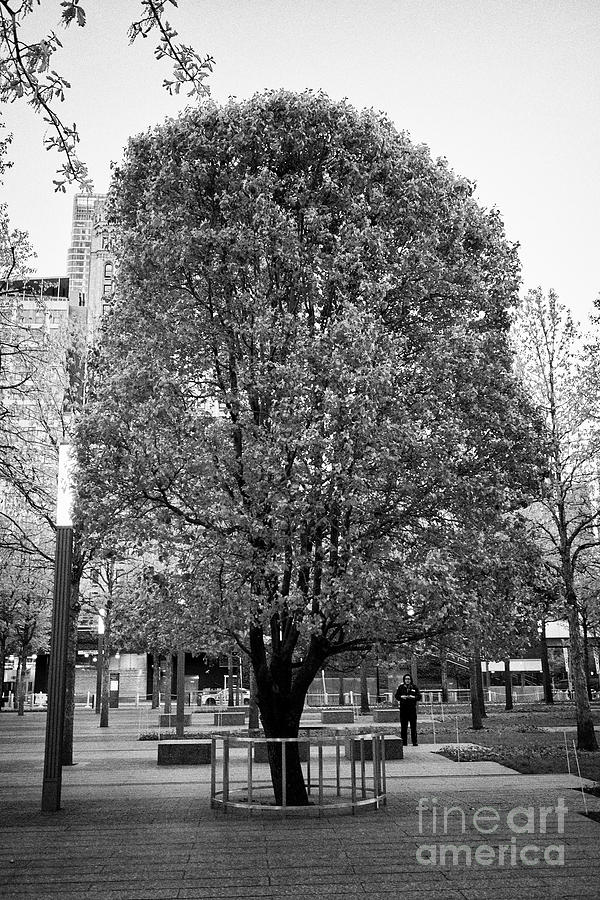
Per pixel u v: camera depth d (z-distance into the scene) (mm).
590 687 54875
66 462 13938
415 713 24047
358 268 12102
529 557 13133
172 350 12453
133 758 21625
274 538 11055
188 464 11680
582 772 17375
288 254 12047
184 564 11641
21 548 24031
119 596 27297
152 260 12648
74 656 20625
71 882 8586
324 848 10070
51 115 6355
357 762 19828
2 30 5922
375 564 10945
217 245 12320
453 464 12039
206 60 6238
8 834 11133
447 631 12594
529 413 13453
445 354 12164
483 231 14109
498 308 13969
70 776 17609
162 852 9945
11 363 22984
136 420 12023
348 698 54031
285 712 13234
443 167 14508
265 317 11883
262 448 11367
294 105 12844
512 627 12586
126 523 11961
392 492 12047
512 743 24328
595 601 32656
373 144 13055
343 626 12344
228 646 13898
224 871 8984
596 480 24953
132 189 13930
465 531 12047
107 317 14328
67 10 5809
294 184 12828
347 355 11109
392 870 8969
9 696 67375
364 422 10703
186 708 53094
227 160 12977
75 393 18203
